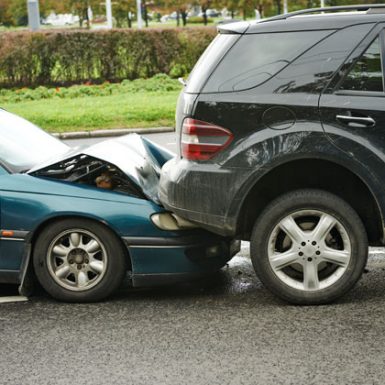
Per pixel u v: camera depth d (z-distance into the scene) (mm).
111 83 34531
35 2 39906
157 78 34438
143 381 6898
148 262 9000
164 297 9289
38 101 31297
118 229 8953
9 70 34062
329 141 8367
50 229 9094
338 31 8586
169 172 8898
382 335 7812
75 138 25484
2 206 9125
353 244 8609
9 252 9148
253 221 9203
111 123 26438
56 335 8125
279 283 8695
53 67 34312
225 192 8562
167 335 8000
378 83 8445
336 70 8484
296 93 8477
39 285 9930
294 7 60562
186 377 6949
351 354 7359
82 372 7145
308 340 7742
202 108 8609
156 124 26281
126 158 9805
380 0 57906
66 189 9141
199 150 8633
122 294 9469
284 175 9008
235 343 7723
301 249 8648
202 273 9125
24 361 7461
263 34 8695
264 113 8477
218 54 8742
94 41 34312
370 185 8383
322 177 9023
